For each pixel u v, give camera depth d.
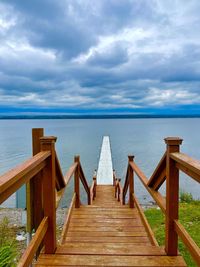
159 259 2.38
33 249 1.90
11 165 21.39
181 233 2.13
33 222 2.64
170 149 2.29
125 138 47.56
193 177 1.79
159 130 78.62
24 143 40.06
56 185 3.01
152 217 6.30
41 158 2.04
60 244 2.84
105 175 11.98
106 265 2.31
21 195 8.80
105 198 8.75
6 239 5.26
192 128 93.50
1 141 43.84
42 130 2.68
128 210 4.71
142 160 22.78
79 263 2.35
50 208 2.48
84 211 4.68
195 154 26.44
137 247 2.62
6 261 3.19
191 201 8.56
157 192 2.91
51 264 2.34
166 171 2.40
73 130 79.44
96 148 30.73
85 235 3.57
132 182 4.86
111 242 3.34
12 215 7.84
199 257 1.72
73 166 4.36
